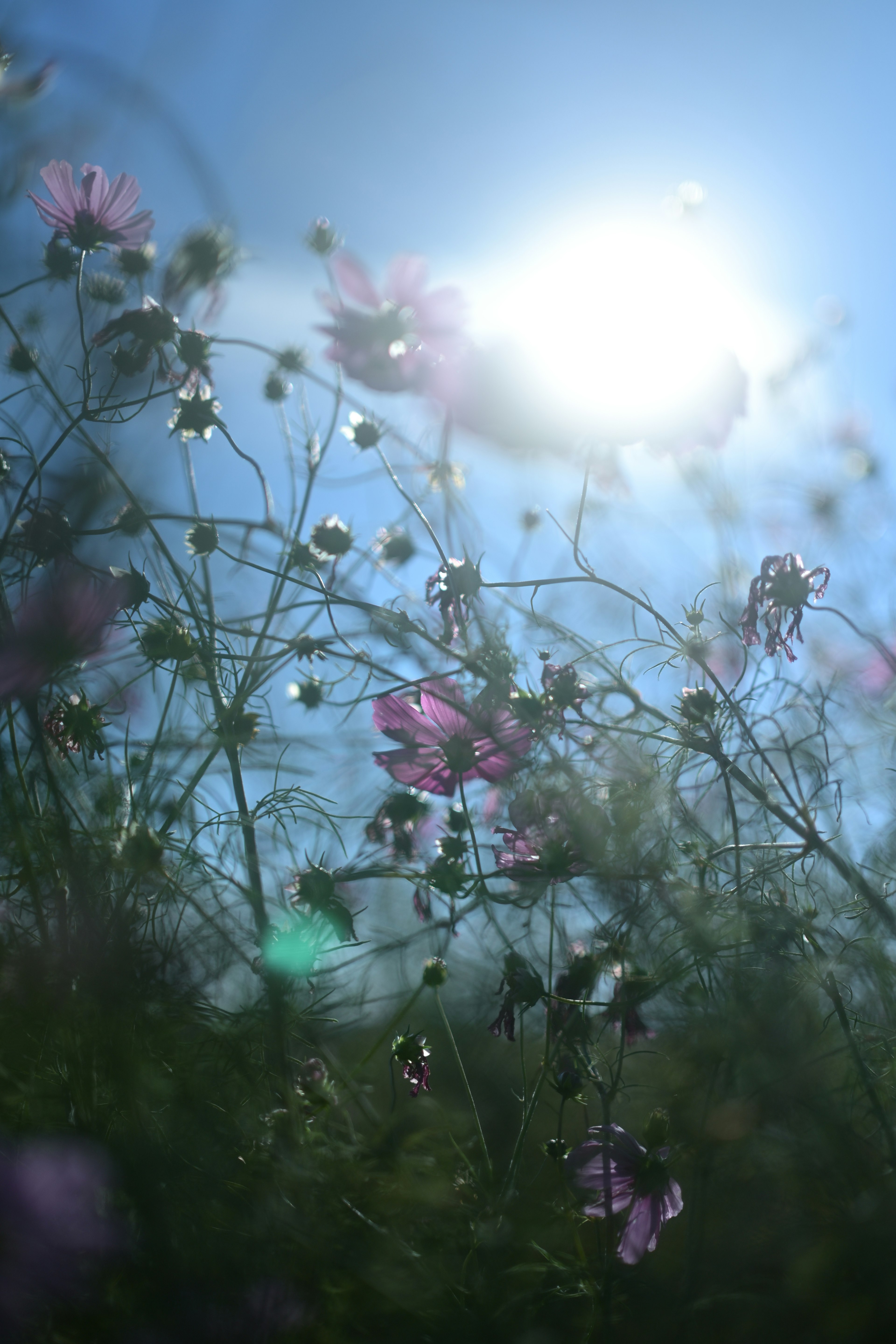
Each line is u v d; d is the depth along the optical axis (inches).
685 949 30.7
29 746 31.1
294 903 30.8
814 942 30.4
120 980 28.9
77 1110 28.6
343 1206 28.9
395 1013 33.0
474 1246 28.6
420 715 32.0
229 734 31.6
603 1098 30.0
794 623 32.8
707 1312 27.5
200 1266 27.1
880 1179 27.9
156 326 32.5
